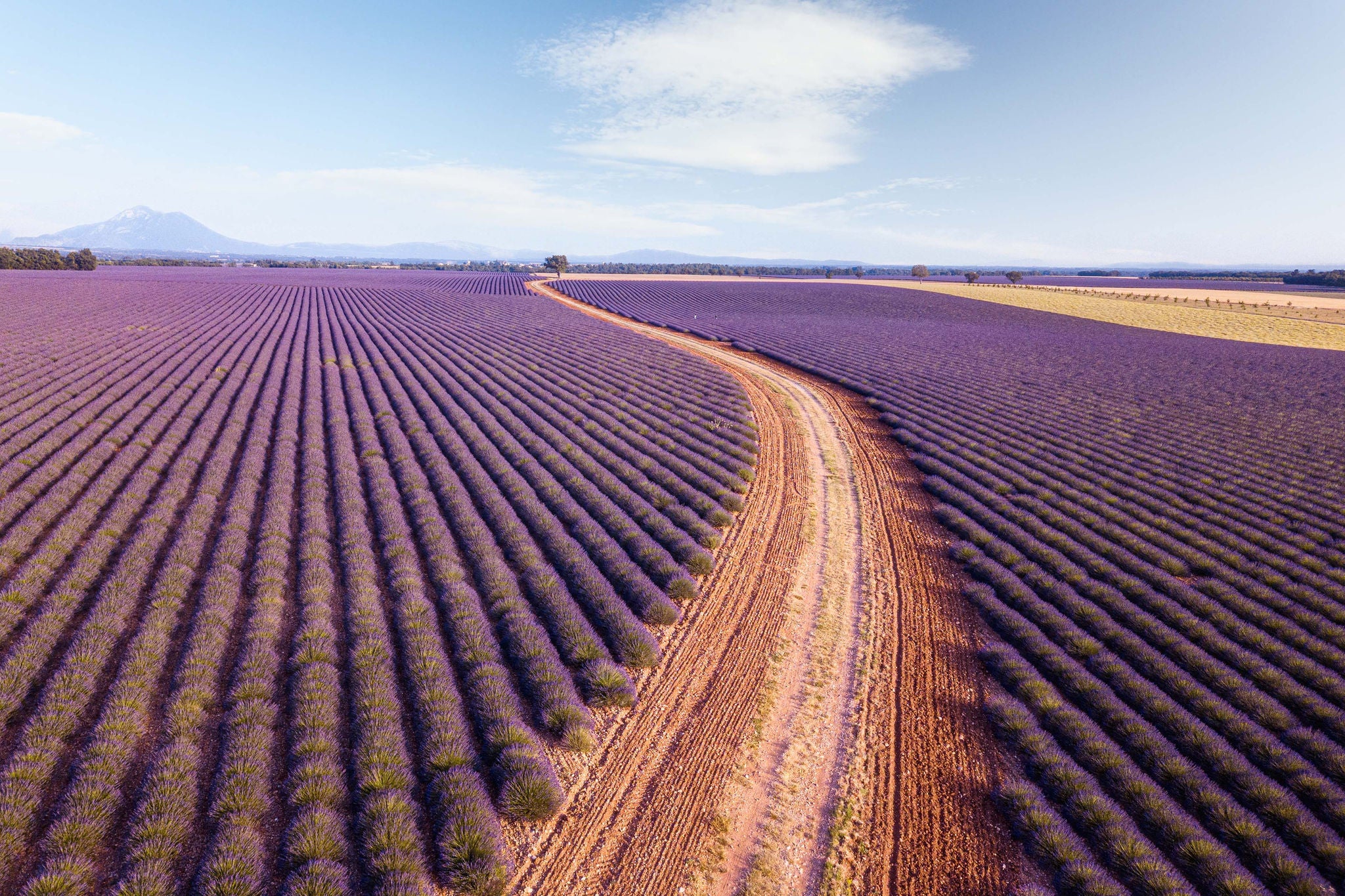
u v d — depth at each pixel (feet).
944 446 106.83
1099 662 49.96
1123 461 97.40
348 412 110.63
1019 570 65.36
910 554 72.02
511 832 34.42
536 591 56.24
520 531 66.23
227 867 28.25
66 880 27.12
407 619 50.37
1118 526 74.49
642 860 33.22
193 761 34.63
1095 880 30.94
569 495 76.07
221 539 59.57
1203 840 32.96
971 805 38.47
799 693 47.85
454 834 31.53
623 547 67.31
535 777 35.76
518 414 111.24
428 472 84.38
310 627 47.62
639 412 116.88
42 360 123.03
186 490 71.15
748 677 49.14
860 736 43.80
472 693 43.16
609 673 45.73
